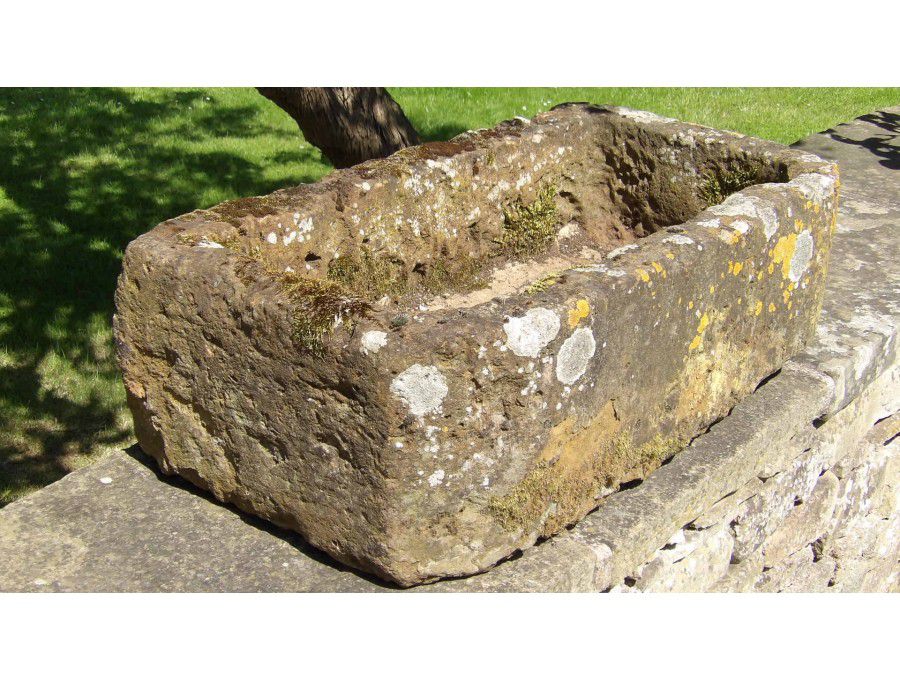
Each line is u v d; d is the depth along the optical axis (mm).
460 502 2154
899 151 4840
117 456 2699
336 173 2904
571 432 2287
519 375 2111
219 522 2463
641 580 2664
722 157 3191
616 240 3531
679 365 2545
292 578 2279
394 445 2043
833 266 3701
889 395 3533
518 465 2205
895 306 3443
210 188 6285
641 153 3385
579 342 2199
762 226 2650
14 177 6363
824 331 3275
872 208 4180
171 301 2318
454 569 2213
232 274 2229
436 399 2031
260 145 7070
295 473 2250
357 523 2172
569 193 3518
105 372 4672
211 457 2432
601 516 2496
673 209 3365
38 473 4102
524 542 2297
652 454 2564
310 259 2770
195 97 8047
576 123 3430
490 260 3365
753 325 2770
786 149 3107
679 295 2443
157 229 2449
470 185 3182
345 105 3826
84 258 5477
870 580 3973
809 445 3184
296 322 2096
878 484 3740
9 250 5496
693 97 7977
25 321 4934
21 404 4453
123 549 2375
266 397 2227
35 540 2400
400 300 3078
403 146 4051
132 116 7504
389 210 2961
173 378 2412
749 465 2811
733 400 2812
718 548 2947
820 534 3473
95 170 6496
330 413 2113
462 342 2021
